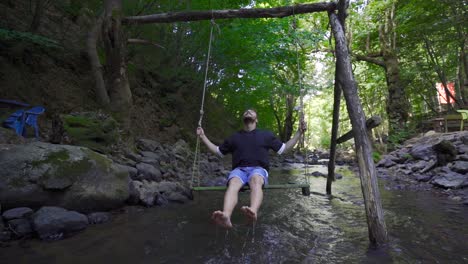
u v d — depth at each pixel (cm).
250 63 1167
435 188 681
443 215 454
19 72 706
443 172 778
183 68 1221
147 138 970
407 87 2277
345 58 410
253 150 358
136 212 457
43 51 805
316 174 1040
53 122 580
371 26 1834
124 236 350
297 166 1445
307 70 1953
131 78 1089
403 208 502
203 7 998
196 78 1249
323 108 3584
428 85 2242
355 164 1448
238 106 1812
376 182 357
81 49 936
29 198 367
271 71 1209
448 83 2191
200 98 1389
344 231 388
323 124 4156
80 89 836
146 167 604
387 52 1719
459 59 1850
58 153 406
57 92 768
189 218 434
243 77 1439
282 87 1684
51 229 342
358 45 1966
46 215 350
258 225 412
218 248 321
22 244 315
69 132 553
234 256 299
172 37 1152
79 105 785
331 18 450
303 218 453
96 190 422
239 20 1055
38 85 735
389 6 1697
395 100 1672
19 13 827
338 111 565
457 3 1391
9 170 363
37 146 402
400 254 305
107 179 442
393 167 1041
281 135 2588
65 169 397
